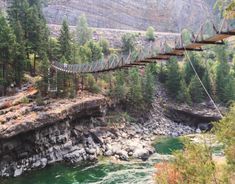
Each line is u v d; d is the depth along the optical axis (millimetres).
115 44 131000
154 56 29688
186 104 90500
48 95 63219
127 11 168125
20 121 48188
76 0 156125
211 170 17578
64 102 60969
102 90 77000
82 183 41125
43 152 50312
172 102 91562
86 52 85500
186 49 24422
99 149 55125
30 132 49031
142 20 172250
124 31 142125
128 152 53969
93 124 66625
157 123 81438
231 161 16797
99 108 67750
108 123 69938
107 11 162250
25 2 80688
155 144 63344
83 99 64625
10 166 45500
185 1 187125
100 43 111750
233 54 110375
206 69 95625
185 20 184375
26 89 65875
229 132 17359
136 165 48094
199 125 86500
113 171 45469
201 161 18969
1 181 41688
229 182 16516
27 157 48281
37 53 75062
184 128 82875
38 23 78812
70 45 77938
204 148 19516
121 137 63969
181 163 19875
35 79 68562
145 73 87625
